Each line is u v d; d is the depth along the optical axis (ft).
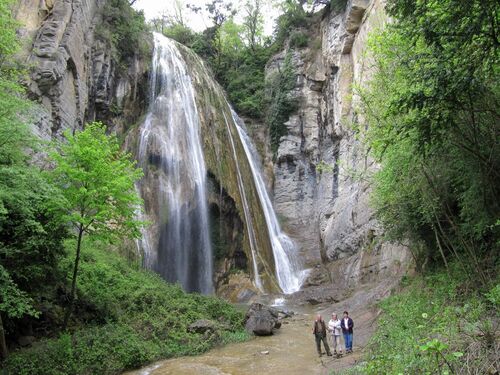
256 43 162.50
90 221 40.55
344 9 112.68
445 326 25.99
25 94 61.36
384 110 40.91
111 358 37.88
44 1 73.26
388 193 45.50
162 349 42.78
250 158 125.18
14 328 36.76
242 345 47.39
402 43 36.94
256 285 91.40
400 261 66.80
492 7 20.72
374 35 45.16
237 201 99.19
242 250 93.66
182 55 119.96
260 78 146.82
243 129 132.77
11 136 31.68
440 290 40.27
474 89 23.04
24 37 67.46
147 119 95.76
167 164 89.51
